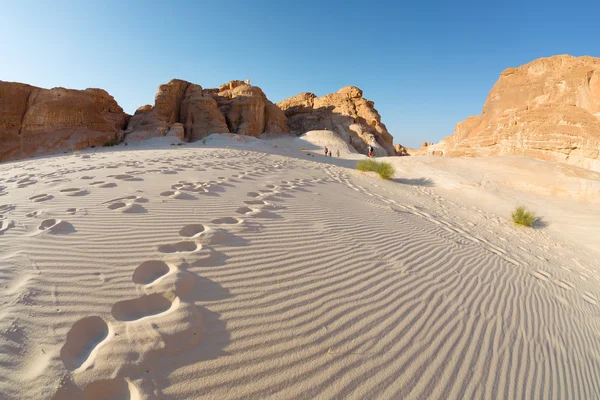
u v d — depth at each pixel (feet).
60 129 93.81
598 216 32.17
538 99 82.99
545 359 8.70
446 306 10.05
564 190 40.78
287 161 50.55
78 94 98.58
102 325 6.57
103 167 25.79
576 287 15.94
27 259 8.45
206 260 9.43
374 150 142.82
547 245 24.30
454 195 40.75
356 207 20.90
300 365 6.52
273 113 151.02
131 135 105.29
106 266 8.50
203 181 20.45
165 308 7.37
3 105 88.22
